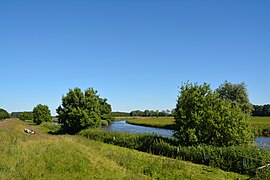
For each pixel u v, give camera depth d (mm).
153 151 30266
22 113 123062
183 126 29016
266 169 18688
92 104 50500
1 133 28891
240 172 21281
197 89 29938
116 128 79062
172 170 19641
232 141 26625
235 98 57562
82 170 16375
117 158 21953
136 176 16812
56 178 14258
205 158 24203
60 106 51062
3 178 13023
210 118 27719
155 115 193000
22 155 17672
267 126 58594
